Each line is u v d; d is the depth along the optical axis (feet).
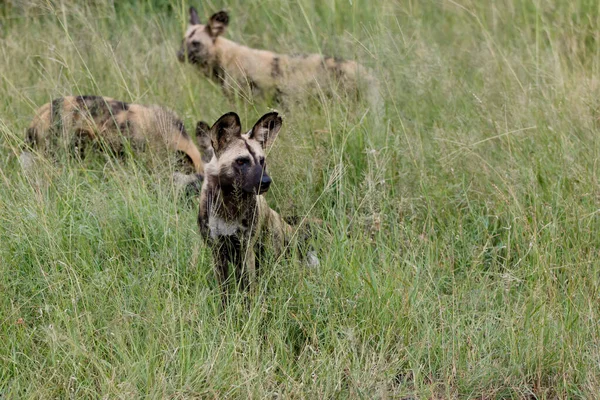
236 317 49.80
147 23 92.63
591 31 85.20
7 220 54.85
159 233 56.08
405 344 48.52
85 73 74.90
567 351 46.70
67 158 61.98
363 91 74.02
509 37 88.53
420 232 59.36
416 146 65.51
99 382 44.04
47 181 58.80
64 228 55.21
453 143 65.31
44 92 75.10
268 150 53.72
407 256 54.65
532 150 64.85
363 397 43.73
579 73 76.64
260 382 43.86
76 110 65.21
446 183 62.90
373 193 58.29
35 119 66.33
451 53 85.15
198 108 74.02
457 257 56.70
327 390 44.19
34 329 47.09
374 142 65.82
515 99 69.97
